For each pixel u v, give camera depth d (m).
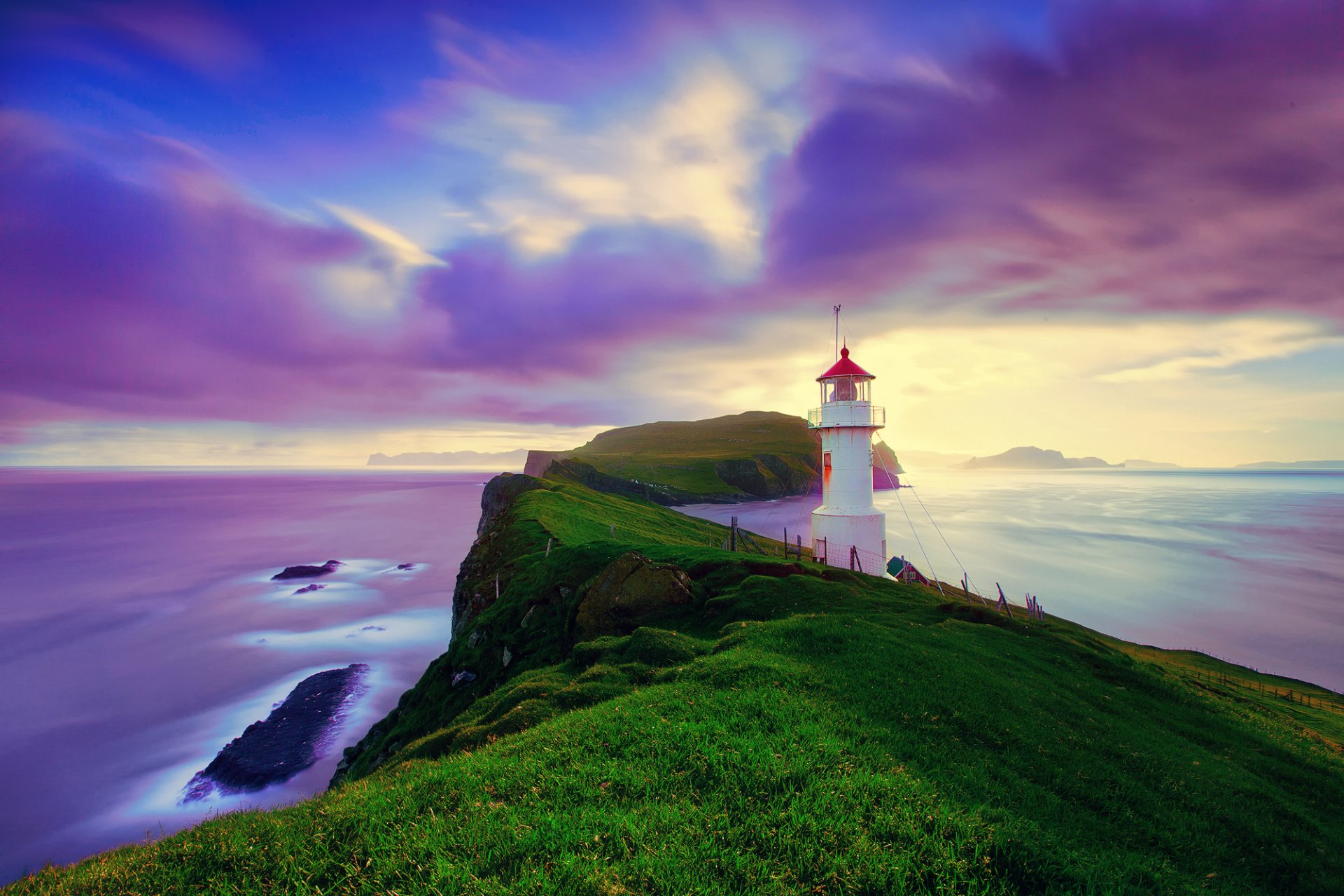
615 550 29.08
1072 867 6.51
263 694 54.81
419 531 164.75
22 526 197.75
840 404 37.00
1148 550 110.25
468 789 7.75
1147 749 13.24
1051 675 18.41
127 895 5.94
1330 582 87.12
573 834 6.49
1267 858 9.39
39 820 36.88
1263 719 22.28
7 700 54.03
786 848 6.42
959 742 10.75
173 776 41.28
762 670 12.72
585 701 12.93
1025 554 102.94
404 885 5.87
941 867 6.21
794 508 168.12
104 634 74.62
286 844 6.71
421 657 62.34
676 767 8.12
